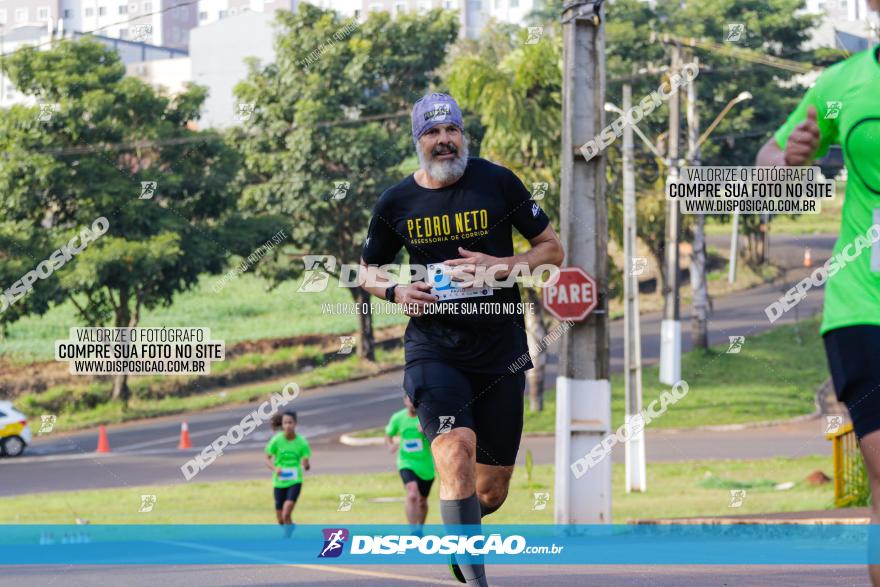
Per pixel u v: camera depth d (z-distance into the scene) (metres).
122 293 31.69
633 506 17.83
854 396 4.36
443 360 6.18
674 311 22.56
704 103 35.25
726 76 34.97
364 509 18.52
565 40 13.64
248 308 44.56
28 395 35.94
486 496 6.60
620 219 32.72
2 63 31.61
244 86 35.88
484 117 29.08
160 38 46.09
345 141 34.81
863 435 4.30
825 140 4.60
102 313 31.73
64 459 30.45
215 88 41.84
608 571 9.12
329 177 35.72
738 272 49.94
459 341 6.14
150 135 32.47
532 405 35.56
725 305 47.53
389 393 39.44
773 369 38.50
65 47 31.80
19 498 20.92
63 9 32.78
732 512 15.97
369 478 24.34
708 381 38.25
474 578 5.83
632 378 22.22
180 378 38.50
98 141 31.91
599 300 13.90
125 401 36.97
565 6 13.59
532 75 29.00
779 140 4.74
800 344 41.16
